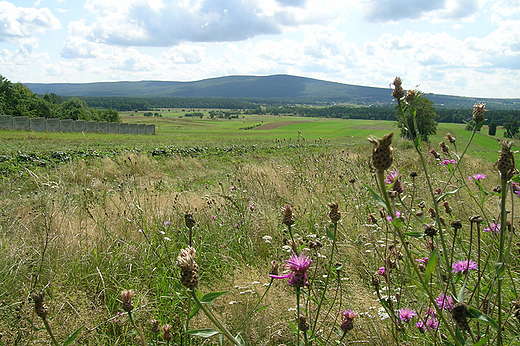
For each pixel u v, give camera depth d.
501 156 1.17
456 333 1.22
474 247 2.76
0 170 10.49
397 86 1.47
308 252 2.14
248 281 2.83
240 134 69.88
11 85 59.94
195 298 1.17
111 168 11.03
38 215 4.08
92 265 3.30
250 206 4.59
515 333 1.71
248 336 2.10
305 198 5.09
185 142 33.03
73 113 70.81
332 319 2.19
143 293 2.81
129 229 4.18
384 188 1.08
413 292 2.17
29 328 2.26
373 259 2.87
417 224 2.98
